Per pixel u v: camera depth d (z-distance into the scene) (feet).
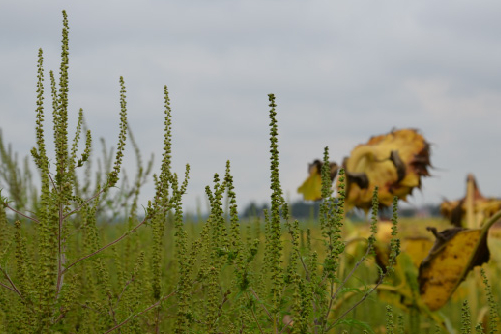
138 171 7.31
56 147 5.68
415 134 7.11
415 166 7.02
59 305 5.62
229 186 5.30
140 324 6.00
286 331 5.49
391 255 5.84
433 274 6.70
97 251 5.89
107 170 7.59
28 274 5.95
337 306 6.60
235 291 5.69
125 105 5.95
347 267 6.89
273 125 5.25
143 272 6.48
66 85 5.69
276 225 5.28
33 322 5.61
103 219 7.47
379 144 7.23
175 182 5.88
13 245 6.18
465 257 6.64
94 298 6.22
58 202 5.62
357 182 6.96
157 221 5.98
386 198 7.02
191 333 5.62
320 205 5.65
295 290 5.20
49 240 5.60
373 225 5.89
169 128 5.92
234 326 5.55
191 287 5.79
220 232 5.47
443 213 7.46
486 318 6.77
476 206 7.35
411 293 6.75
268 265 5.82
